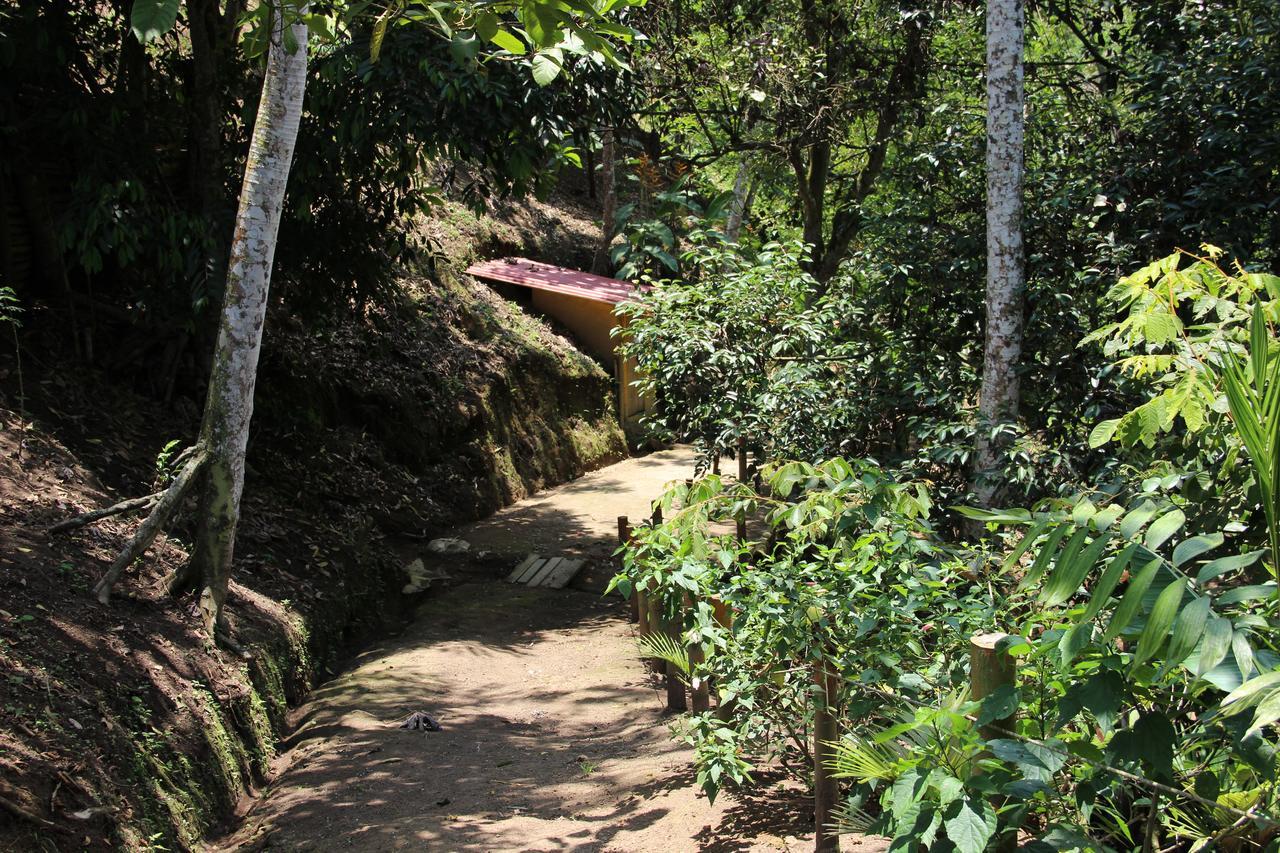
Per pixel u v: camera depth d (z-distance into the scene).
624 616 10.07
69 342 9.47
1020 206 7.53
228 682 6.69
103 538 7.22
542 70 2.97
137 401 9.60
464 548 12.06
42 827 4.36
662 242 21.17
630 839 4.67
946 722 2.57
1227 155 7.46
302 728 7.16
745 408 9.42
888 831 2.55
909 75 13.09
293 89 7.11
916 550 3.93
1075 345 7.53
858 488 3.74
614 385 18.95
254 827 5.60
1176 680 2.42
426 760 6.26
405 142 9.25
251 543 9.04
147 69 9.59
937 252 8.59
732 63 13.71
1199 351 3.65
